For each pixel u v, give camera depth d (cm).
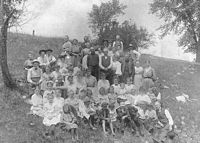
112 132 1198
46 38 2953
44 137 1094
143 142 1188
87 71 1417
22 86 1482
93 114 1241
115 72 1591
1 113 1197
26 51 2306
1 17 1365
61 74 1441
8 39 2567
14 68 1792
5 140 1046
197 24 3247
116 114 1250
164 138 1215
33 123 1162
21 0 1410
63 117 1155
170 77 2175
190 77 2248
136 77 1602
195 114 1561
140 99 1350
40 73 1439
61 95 1323
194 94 1888
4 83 1405
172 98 1731
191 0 3219
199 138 1326
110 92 1320
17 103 1299
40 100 1250
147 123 1277
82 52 1595
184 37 3875
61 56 1537
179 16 3388
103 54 1587
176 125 1399
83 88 1314
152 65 2469
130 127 1252
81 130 1182
